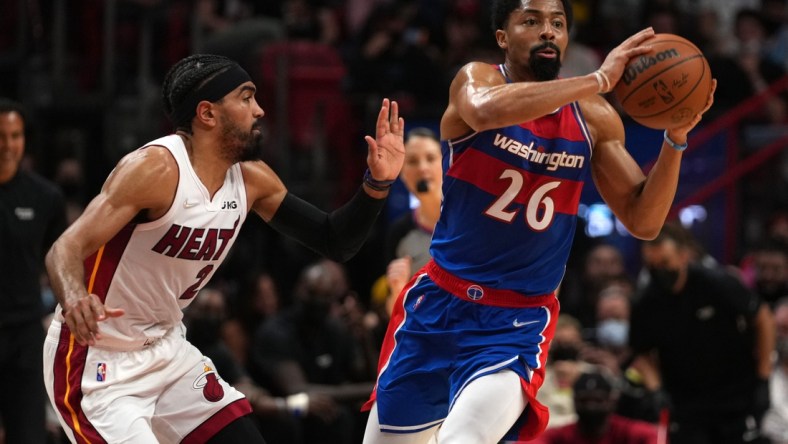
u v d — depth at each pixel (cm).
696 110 952
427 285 1042
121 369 1002
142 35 2466
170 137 995
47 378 1021
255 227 2339
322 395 1770
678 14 3009
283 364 1808
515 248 1002
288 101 2453
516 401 973
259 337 1848
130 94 2498
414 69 2588
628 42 950
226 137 998
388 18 2672
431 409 1039
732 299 1645
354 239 1070
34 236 1427
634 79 949
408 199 2341
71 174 2259
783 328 1930
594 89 923
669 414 1716
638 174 1021
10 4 2578
